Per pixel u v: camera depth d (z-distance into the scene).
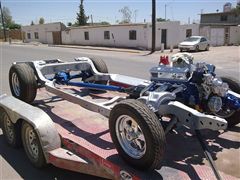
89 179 4.00
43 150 3.99
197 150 3.93
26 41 57.56
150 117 3.28
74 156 3.84
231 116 4.62
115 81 6.08
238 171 3.44
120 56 23.08
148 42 32.47
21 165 4.46
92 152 3.67
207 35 41.09
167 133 4.09
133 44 34.53
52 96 6.51
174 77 4.29
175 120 3.86
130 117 3.41
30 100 5.83
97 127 4.61
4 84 10.41
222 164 3.60
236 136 4.40
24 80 5.66
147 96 4.02
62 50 31.28
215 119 3.53
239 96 4.46
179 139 4.25
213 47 34.34
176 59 4.49
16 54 25.02
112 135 3.66
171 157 3.75
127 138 3.57
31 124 4.04
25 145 4.47
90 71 6.67
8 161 4.58
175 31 35.34
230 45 38.78
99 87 5.58
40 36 53.09
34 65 5.97
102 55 24.09
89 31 41.12
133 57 22.05
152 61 18.67
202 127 3.63
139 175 3.32
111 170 3.44
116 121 3.58
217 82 4.14
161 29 33.69
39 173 4.23
